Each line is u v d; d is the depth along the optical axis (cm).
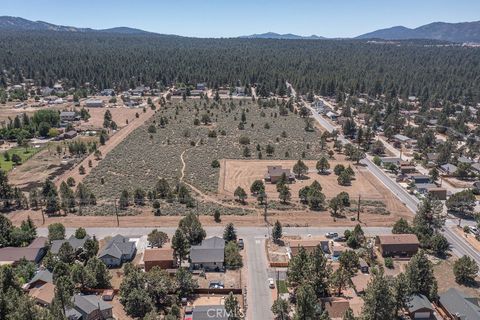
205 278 8600
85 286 8081
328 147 18712
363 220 11306
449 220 11494
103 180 13838
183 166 15788
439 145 17638
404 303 7175
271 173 14388
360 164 16388
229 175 14900
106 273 8244
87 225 10906
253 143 19200
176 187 13088
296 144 19100
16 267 8531
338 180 14162
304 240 9956
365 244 9669
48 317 6081
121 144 18750
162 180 12794
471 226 11075
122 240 9750
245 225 10962
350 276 8306
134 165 15800
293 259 8412
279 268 8994
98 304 7300
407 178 14538
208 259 8919
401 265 9162
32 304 6344
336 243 10056
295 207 12131
